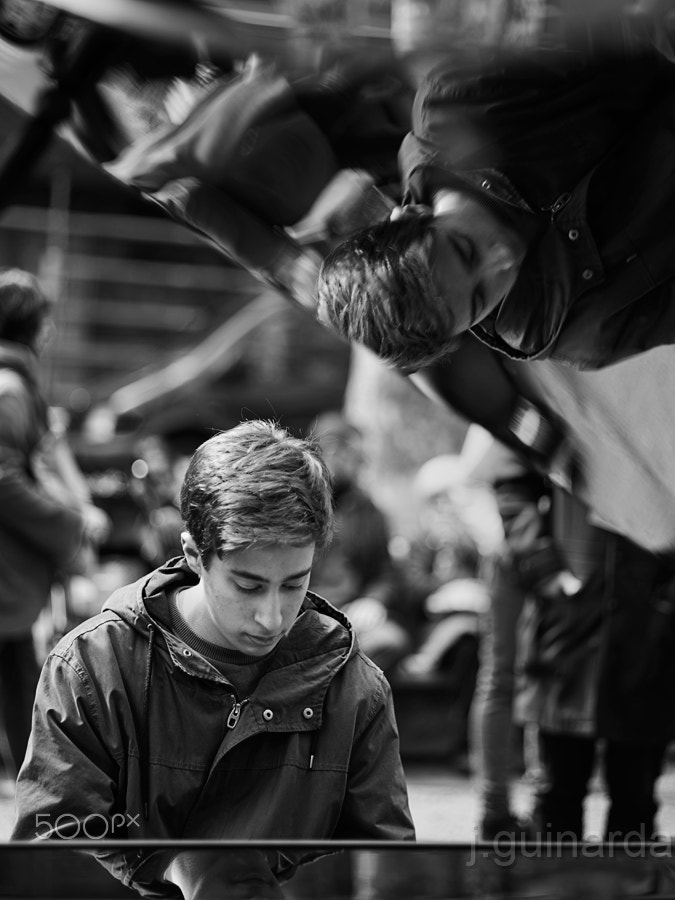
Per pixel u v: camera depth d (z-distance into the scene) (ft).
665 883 7.89
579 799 17.44
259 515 8.85
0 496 19.19
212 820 9.62
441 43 9.11
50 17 10.67
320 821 9.68
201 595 9.66
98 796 9.35
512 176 9.11
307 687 9.64
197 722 9.56
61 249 51.31
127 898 7.77
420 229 8.53
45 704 9.55
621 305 9.52
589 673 16.80
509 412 11.54
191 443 27.22
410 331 8.44
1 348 19.99
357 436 29.66
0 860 7.75
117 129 11.03
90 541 20.66
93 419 38.55
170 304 56.44
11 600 19.43
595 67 9.01
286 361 44.34
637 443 11.07
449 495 31.24
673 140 9.16
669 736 16.87
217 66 10.24
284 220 10.53
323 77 9.84
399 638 27.89
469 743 28.32
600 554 16.92
